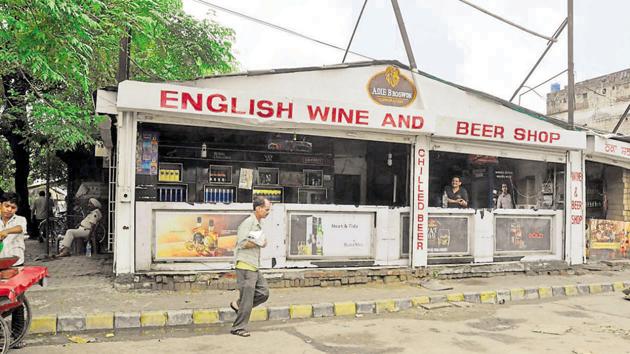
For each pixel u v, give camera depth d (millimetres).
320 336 6477
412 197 9844
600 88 25219
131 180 8086
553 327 7047
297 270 8992
